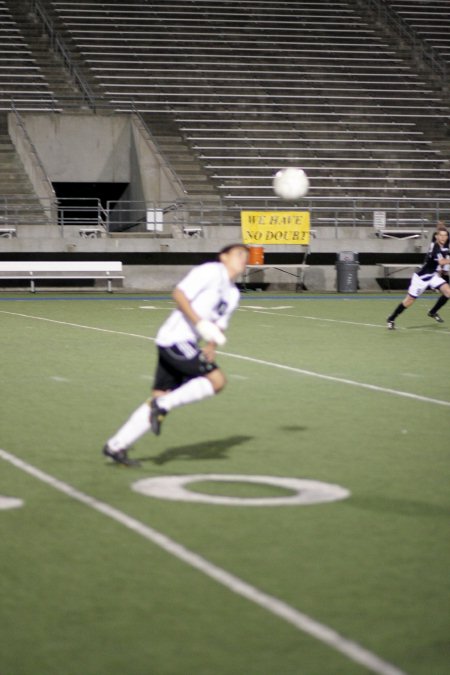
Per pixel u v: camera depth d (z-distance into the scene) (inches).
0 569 572.1
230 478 796.6
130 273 3270.2
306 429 1008.9
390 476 809.5
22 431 986.1
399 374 1411.2
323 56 4473.4
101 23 4448.8
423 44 4611.2
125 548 611.5
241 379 1353.3
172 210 3385.8
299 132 3998.5
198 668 439.2
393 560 592.1
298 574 564.4
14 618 498.6
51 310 2508.6
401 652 456.4
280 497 738.2
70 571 568.7
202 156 3816.4
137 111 3900.1
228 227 3383.4
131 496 736.3
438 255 2014.0
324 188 3767.2
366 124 4109.3
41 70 4116.6
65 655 454.3
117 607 512.4
